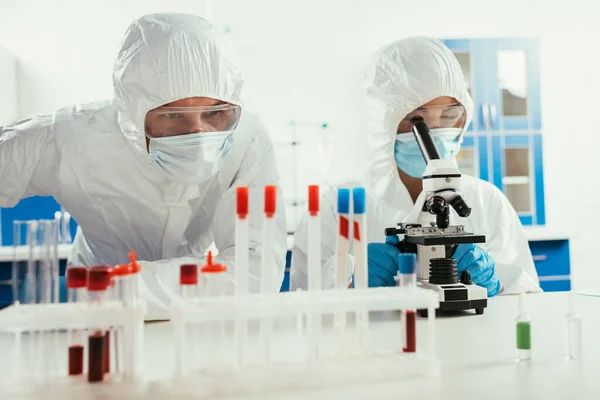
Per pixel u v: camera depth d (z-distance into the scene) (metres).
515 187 4.19
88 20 4.02
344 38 4.32
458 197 1.52
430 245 1.53
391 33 4.38
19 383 0.90
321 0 4.29
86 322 0.91
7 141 1.84
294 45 4.27
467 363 1.03
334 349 1.02
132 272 0.96
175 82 1.62
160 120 1.67
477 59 4.07
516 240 2.40
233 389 0.90
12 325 0.91
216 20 4.18
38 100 3.98
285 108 4.25
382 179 2.22
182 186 1.89
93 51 4.03
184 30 1.66
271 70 4.25
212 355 1.00
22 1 3.97
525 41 4.12
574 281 4.56
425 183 1.59
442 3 4.44
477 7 4.48
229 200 1.84
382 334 1.24
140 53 1.64
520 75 4.14
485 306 1.49
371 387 0.90
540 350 1.11
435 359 0.98
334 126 4.30
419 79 2.04
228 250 1.74
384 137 2.16
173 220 1.99
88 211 1.98
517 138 4.11
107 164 1.88
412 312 1.02
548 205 4.54
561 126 4.56
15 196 1.90
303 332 1.26
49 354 0.96
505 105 4.14
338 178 4.29
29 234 1.02
